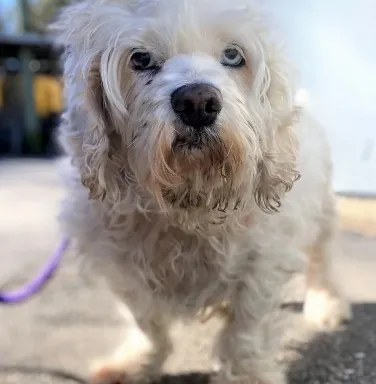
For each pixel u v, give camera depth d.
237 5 0.27
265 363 0.30
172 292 0.30
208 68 0.25
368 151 0.72
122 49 0.26
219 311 0.31
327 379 0.31
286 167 0.28
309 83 0.73
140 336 0.33
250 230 0.28
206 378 0.32
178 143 0.25
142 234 0.29
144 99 0.25
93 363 0.33
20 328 0.38
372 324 0.39
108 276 0.31
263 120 0.27
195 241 0.29
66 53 0.29
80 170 0.28
